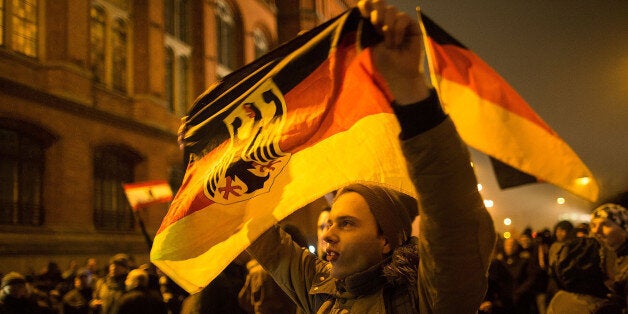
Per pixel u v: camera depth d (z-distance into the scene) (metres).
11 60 13.28
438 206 1.10
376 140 1.68
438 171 1.08
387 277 1.44
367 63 1.18
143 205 7.41
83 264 14.30
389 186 1.65
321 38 1.64
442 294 1.18
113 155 16.91
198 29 22.61
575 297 3.58
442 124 1.07
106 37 17.17
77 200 14.71
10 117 12.87
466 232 1.12
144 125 17.81
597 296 3.55
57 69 14.41
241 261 3.66
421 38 1.07
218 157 1.90
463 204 1.10
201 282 1.79
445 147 1.07
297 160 1.79
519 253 7.21
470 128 1.43
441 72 1.45
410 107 1.06
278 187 1.79
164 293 6.16
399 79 1.07
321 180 1.74
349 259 1.51
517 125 1.38
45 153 14.07
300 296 1.92
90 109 15.40
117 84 17.56
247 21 26.59
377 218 1.51
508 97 1.41
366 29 1.10
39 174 13.95
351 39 1.58
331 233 1.53
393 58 1.07
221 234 1.81
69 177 14.50
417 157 1.08
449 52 1.44
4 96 12.77
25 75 13.69
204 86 22.22
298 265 1.95
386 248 1.53
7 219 12.82
